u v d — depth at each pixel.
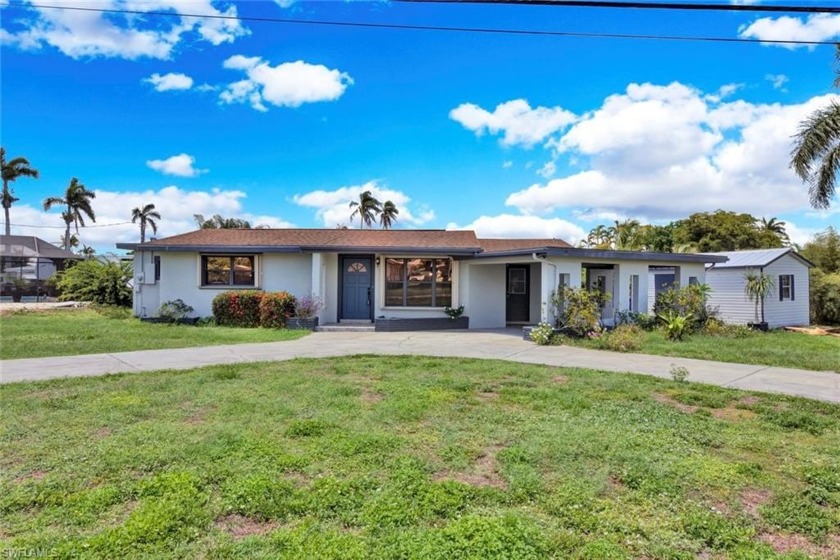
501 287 15.41
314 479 3.48
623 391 6.41
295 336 12.33
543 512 3.06
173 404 5.46
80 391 6.04
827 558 2.64
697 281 15.73
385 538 2.70
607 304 14.86
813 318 20.41
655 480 3.54
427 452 4.08
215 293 15.05
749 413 5.53
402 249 14.17
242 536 2.74
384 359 8.85
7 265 31.02
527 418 5.09
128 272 19.98
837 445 4.43
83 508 3.00
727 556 2.63
